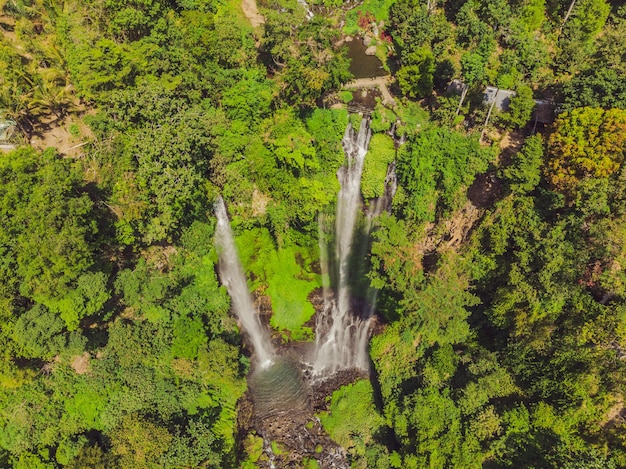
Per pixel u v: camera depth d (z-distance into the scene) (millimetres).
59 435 57406
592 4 77062
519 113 67125
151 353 61906
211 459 57094
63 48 65562
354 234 74812
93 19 66125
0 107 60906
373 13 84688
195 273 69062
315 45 66562
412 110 72438
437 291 59688
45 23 68375
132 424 55750
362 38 83750
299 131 67312
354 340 75438
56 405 57906
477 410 58562
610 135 53562
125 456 53938
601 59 74125
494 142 68938
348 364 75188
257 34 74625
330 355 76375
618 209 53281
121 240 60281
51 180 50094
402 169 66938
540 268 56375
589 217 54906
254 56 74562
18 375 52844
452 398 61000
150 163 56969
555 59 77625
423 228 68125
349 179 72000
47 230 48750
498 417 57031
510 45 78312
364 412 69438
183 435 57594
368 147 70188
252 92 67250
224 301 71062
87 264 52156
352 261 76688
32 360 56219
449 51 78312
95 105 67000
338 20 85500
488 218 62875
